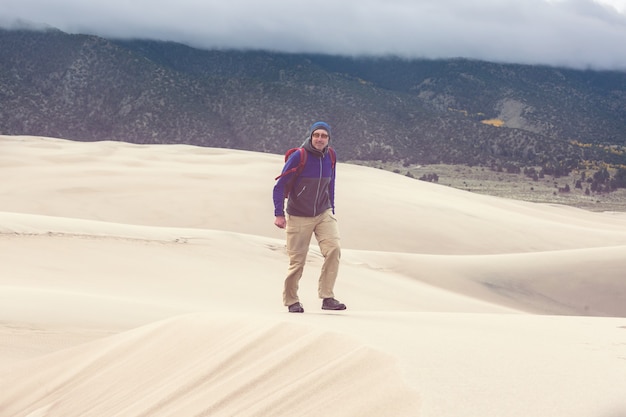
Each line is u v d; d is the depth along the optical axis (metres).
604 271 23.14
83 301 7.68
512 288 22.27
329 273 6.18
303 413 2.78
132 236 17.16
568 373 2.87
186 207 43.53
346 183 57.62
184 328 4.48
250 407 3.05
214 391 3.38
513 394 2.50
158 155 65.75
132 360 4.39
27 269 12.17
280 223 5.93
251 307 11.02
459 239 44.69
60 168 52.19
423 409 2.39
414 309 15.90
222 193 47.16
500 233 47.75
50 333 6.11
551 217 74.00
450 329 4.34
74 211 40.59
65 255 14.01
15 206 40.31
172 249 16.86
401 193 56.47
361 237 42.22
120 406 3.79
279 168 60.59
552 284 22.66
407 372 2.81
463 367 2.92
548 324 5.15
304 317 4.77
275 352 3.54
